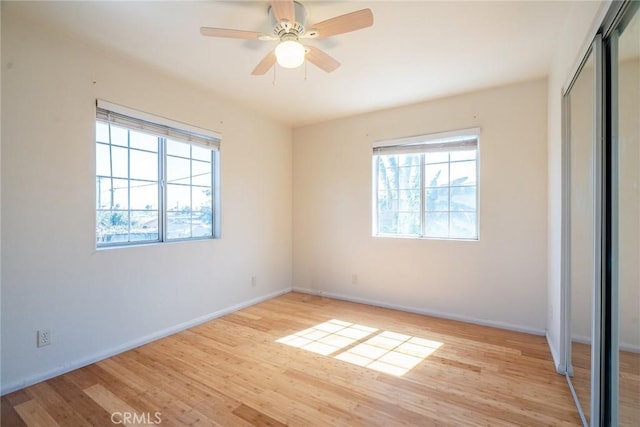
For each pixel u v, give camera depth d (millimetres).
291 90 3205
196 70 2764
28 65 2072
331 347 2662
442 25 2084
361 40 2260
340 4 1873
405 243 3656
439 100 3428
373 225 3910
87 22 2059
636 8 1152
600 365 1488
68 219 2271
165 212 3021
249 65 2664
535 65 2660
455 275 3361
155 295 2836
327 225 4246
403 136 3660
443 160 3525
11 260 2010
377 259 3850
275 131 4250
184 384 2086
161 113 2859
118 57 2521
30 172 2088
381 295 3824
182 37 2240
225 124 3508
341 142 4129
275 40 2135
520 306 3041
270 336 2900
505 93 3088
